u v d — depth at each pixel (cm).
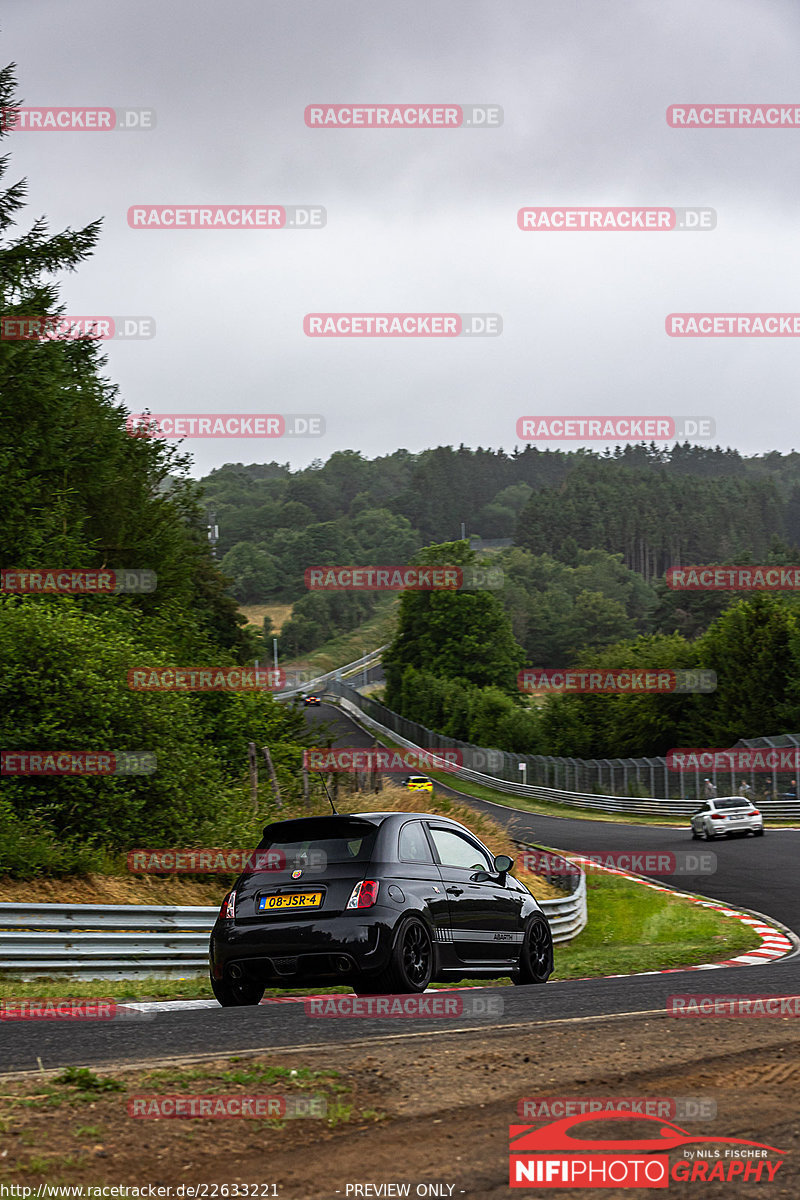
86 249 5819
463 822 5928
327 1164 905
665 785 11688
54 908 2602
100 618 4547
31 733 3484
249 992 2123
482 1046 1330
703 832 8606
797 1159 927
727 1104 1078
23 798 3481
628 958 3456
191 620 6303
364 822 2092
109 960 2642
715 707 13638
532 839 8856
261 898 2050
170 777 3744
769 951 3694
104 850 3422
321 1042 1384
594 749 16012
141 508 6575
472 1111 1044
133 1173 874
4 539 5078
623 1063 1234
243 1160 911
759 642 13038
